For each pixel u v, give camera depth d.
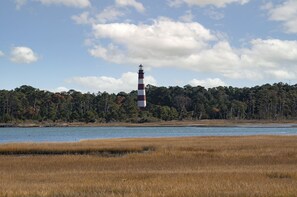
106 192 25.00
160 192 24.47
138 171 36.12
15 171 37.72
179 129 191.62
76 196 23.92
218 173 33.03
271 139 76.81
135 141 73.75
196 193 24.03
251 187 25.81
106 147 59.25
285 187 25.56
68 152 57.53
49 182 29.56
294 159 45.53
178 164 42.47
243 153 50.53
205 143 65.69
